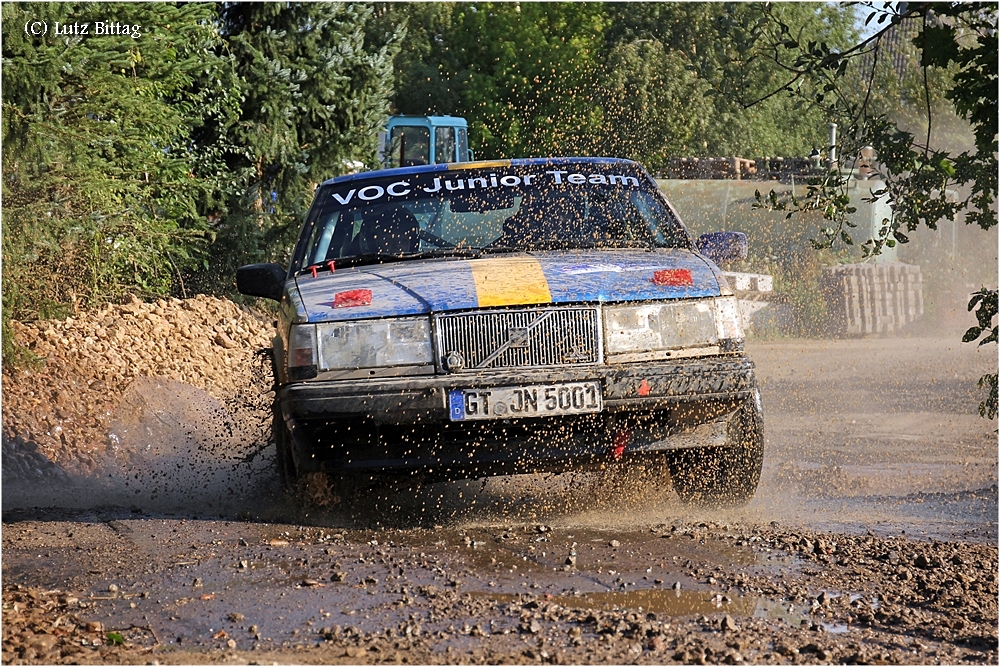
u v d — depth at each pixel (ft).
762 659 25.44
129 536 38.86
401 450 39.45
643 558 34.55
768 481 49.60
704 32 237.04
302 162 121.29
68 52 67.87
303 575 33.06
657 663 25.03
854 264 155.43
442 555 35.32
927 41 41.81
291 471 43.52
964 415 70.95
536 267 43.06
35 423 57.16
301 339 39.96
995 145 42.86
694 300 41.57
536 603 29.60
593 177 51.83
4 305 67.05
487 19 284.20
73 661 25.70
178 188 100.83
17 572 33.91
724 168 176.65
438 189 50.70
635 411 39.47
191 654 26.09
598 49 257.14
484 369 39.63
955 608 29.48
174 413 67.51
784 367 106.42
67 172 71.31
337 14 120.06
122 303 92.07
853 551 35.19
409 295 40.73
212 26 107.55
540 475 48.78
